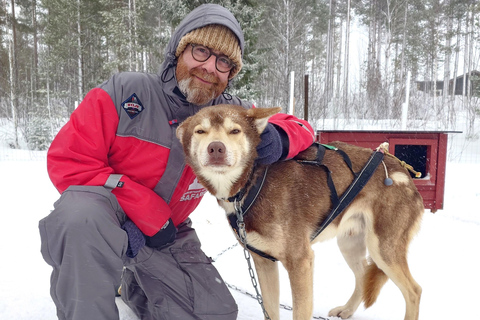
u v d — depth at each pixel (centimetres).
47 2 1898
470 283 280
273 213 191
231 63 218
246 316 231
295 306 195
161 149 198
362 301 242
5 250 325
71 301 163
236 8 1018
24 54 2338
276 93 1592
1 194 545
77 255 159
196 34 200
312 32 2728
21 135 1513
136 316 221
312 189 207
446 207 495
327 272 309
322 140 463
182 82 205
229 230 398
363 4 3250
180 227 235
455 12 2781
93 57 2067
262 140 192
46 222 165
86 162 182
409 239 233
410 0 2792
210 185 194
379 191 225
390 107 1542
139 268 204
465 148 1105
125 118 193
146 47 1870
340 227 231
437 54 2628
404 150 514
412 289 221
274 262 212
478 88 1769
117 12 1864
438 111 1496
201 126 183
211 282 208
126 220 189
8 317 212
